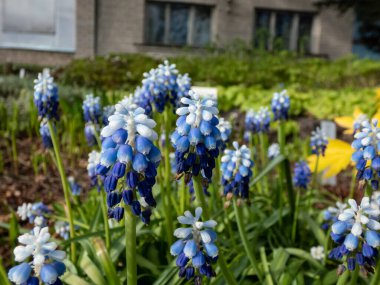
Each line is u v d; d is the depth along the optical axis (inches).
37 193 17.7
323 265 9.5
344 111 30.5
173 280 7.9
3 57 70.8
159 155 4.5
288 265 9.1
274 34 76.9
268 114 12.4
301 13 77.0
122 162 4.3
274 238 10.4
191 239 5.4
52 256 4.5
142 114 4.5
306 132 27.4
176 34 74.4
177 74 10.1
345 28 77.4
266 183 13.6
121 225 9.3
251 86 42.1
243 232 7.8
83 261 7.9
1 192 17.4
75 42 71.3
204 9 74.5
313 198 13.8
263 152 12.8
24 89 28.1
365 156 5.8
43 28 71.1
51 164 20.8
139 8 72.3
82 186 18.3
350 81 47.5
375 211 5.3
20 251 4.4
